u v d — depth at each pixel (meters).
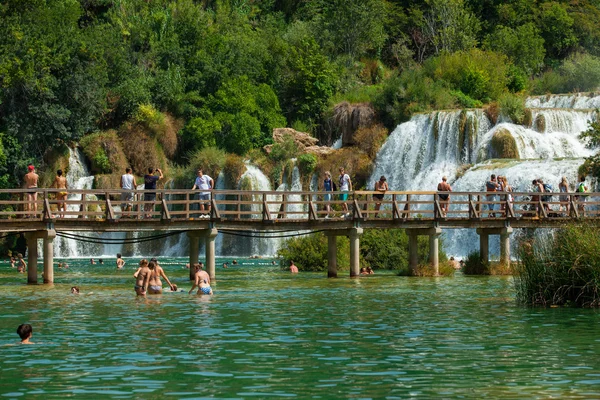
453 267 54.59
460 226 51.09
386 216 72.94
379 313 31.45
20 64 85.62
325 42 111.62
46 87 87.00
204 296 38.09
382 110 94.75
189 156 95.00
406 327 27.58
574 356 22.23
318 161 89.12
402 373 20.09
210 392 18.17
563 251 33.12
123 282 47.28
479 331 26.59
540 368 20.67
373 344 24.17
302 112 100.88
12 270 62.12
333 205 74.94
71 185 88.94
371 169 87.94
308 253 59.47
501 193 51.47
